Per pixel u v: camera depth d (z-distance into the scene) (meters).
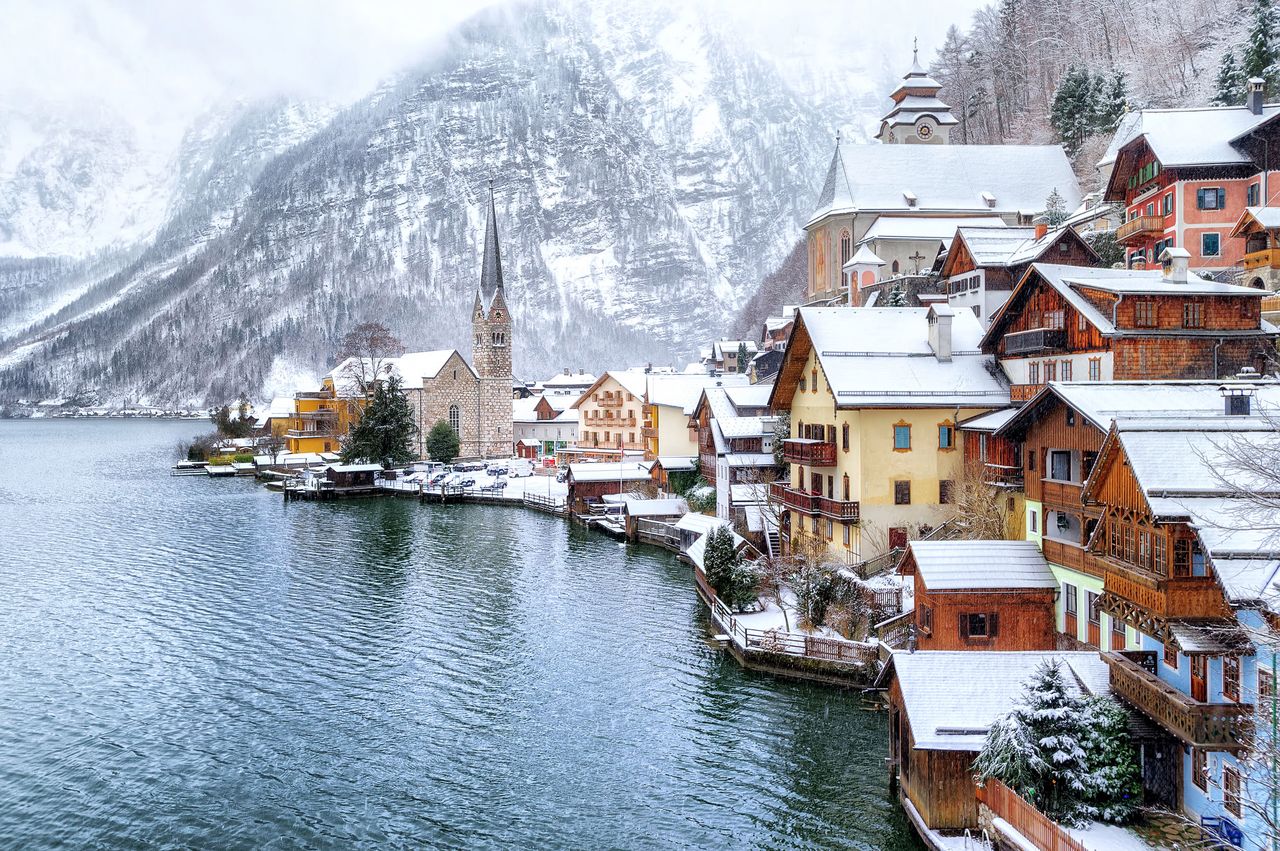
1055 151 132.38
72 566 78.50
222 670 52.28
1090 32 170.75
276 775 40.00
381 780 39.47
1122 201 85.00
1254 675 26.50
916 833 33.47
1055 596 42.31
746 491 75.25
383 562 79.69
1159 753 30.61
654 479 102.50
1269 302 60.84
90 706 47.34
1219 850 27.17
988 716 32.78
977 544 44.31
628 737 43.00
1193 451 28.78
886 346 61.06
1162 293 47.84
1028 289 56.09
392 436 139.12
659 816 36.09
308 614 63.03
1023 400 55.22
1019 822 29.36
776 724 43.84
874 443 57.47
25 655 54.88
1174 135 75.38
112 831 35.81
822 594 53.91
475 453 163.12
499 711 46.22
